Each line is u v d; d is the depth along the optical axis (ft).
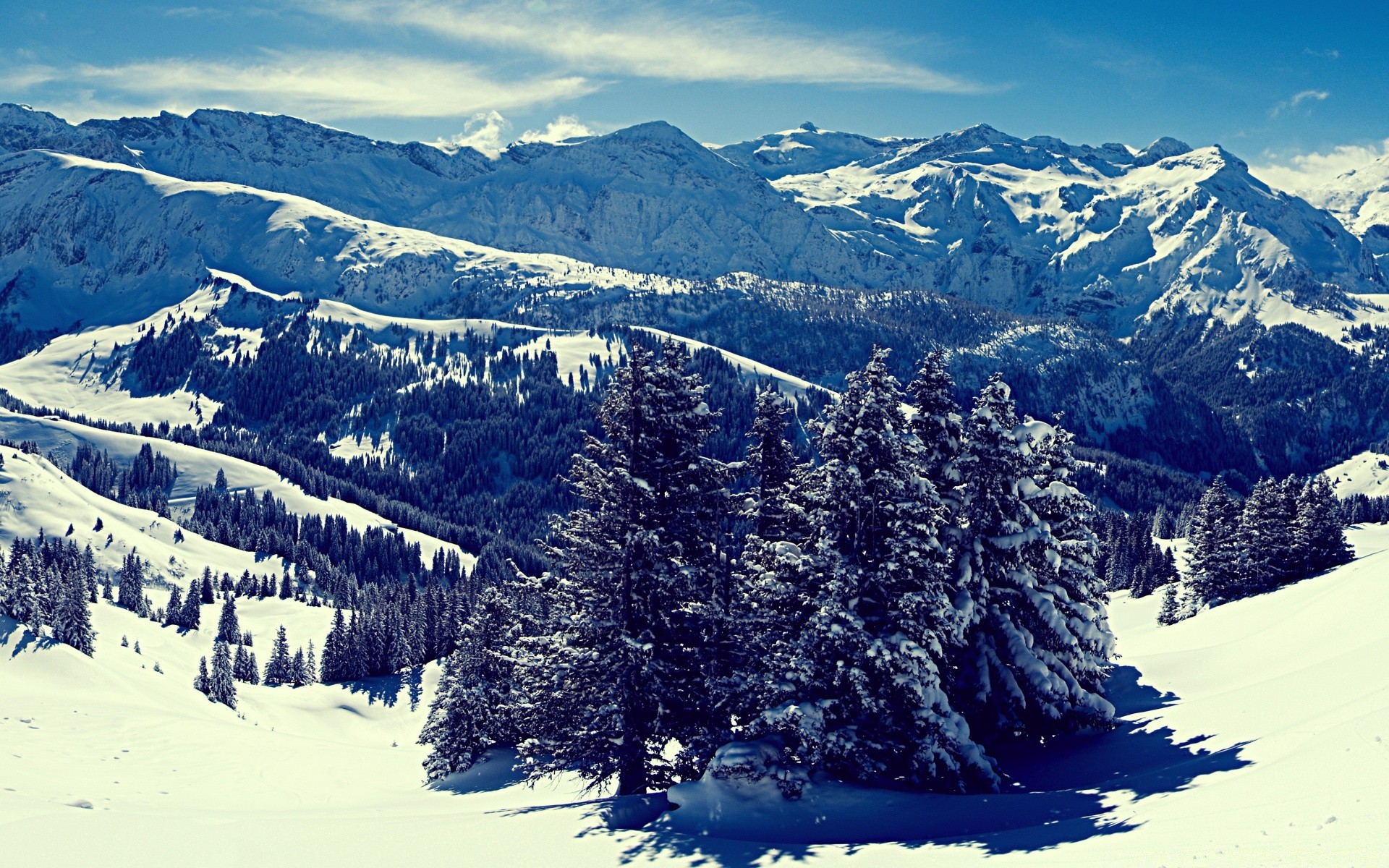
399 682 447.01
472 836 84.53
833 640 92.63
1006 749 120.47
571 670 97.04
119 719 208.85
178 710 291.17
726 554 108.17
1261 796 69.82
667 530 100.53
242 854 78.13
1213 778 83.61
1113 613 338.34
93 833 82.07
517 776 175.63
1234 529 267.39
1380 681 96.84
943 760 94.38
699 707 100.73
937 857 70.90
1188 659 153.48
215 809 120.78
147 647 460.14
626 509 100.58
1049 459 125.49
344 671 464.24
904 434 97.35
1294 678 114.73
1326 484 282.97
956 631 95.09
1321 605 155.22
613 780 141.38
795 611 100.78
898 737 94.94
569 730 100.07
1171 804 77.15
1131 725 119.24
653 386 101.04
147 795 130.11
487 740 191.42
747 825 85.15
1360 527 546.67
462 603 452.76
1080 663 116.06
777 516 111.24
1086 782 99.96
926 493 95.81
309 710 411.13
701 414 101.45
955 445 112.37
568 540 102.68
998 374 113.39
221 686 374.22
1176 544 540.11
